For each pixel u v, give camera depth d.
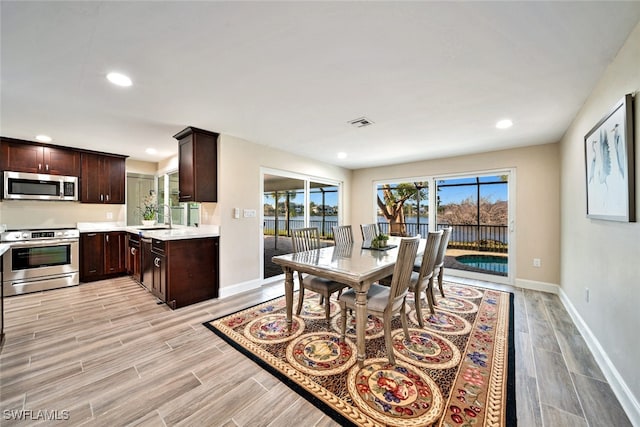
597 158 1.98
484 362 1.96
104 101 2.35
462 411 1.49
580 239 2.54
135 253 4.09
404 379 1.77
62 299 3.31
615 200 1.67
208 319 2.72
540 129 3.10
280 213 4.28
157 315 2.81
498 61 1.73
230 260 3.52
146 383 1.72
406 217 5.25
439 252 2.94
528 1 1.22
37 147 3.72
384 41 1.53
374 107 2.49
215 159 3.39
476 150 4.11
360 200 5.77
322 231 5.23
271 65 1.79
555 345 2.21
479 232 4.55
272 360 1.98
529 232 3.83
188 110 2.57
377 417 1.44
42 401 1.55
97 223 4.52
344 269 2.09
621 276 1.64
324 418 1.44
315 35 1.48
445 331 2.46
